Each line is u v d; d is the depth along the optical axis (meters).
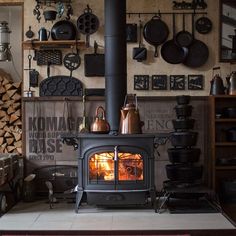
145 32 5.38
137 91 5.44
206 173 5.33
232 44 5.40
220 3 5.39
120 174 4.48
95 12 5.41
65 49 5.44
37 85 5.45
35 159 5.35
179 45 5.37
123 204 4.51
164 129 5.34
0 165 4.41
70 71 5.43
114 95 4.74
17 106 5.45
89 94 5.35
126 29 5.11
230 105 5.44
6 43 5.29
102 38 5.42
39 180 5.32
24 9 5.44
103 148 4.46
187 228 3.89
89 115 5.34
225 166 5.14
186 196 4.76
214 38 5.42
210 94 5.29
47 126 5.34
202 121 5.35
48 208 4.70
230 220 4.15
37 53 5.43
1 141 5.47
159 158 5.33
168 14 5.40
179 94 5.44
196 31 5.41
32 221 4.16
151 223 4.06
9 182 4.96
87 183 4.48
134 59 5.42
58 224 4.05
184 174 4.72
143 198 4.49
